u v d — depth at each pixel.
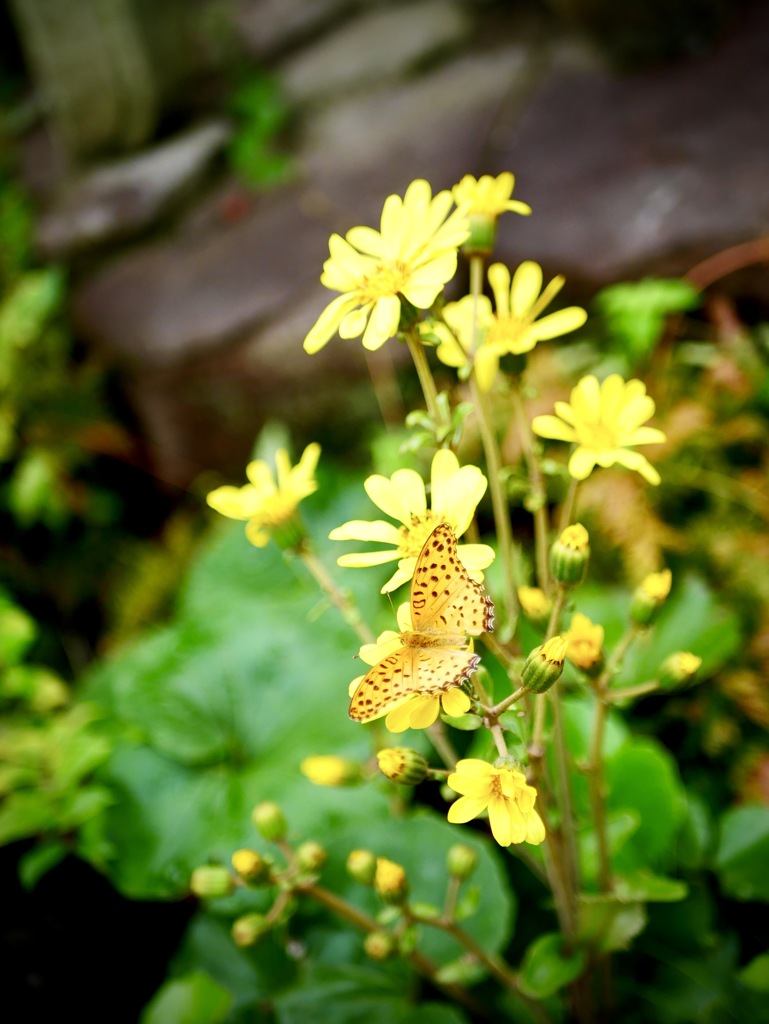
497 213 0.40
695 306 0.74
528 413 0.71
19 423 0.96
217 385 0.92
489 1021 0.52
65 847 0.57
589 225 0.83
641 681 0.59
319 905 0.53
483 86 1.04
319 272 0.93
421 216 0.36
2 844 0.60
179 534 0.94
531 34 1.08
